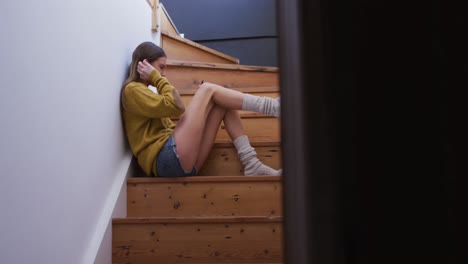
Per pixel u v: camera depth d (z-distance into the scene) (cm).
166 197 175
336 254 36
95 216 151
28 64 109
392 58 36
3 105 98
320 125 37
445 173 35
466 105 35
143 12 233
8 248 99
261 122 214
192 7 416
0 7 98
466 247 35
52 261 119
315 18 38
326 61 37
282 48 41
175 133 181
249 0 414
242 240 155
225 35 412
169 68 248
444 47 36
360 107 36
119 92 185
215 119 191
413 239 35
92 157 150
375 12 37
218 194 173
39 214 113
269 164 194
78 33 142
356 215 36
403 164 36
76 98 139
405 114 36
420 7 36
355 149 36
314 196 37
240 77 257
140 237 158
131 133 185
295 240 38
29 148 109
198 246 156
